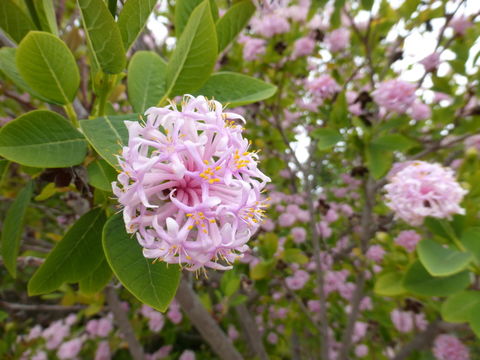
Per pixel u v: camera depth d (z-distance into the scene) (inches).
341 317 15.4
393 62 12.4
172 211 3.9
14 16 5.0
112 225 4.2
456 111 11.4
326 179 20.2
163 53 13.2
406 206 7.5
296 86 14.8
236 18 5.9
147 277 4.1
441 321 10.5
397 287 8.0
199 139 3.8
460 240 6.8
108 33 4.3
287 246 12.7
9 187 12.0
